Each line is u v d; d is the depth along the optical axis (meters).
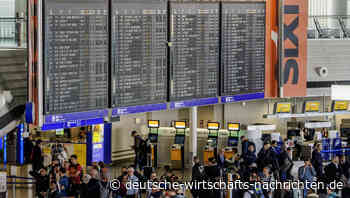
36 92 16.19
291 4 24.06
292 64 24.12
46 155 22.78
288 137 26.70
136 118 26.61
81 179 16.69
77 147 24.02
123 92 18.30
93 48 17.38
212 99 20.91
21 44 19.75
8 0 22.67
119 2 17.91
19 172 22.50
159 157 25.16
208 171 17.67
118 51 18.03
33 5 16.05
